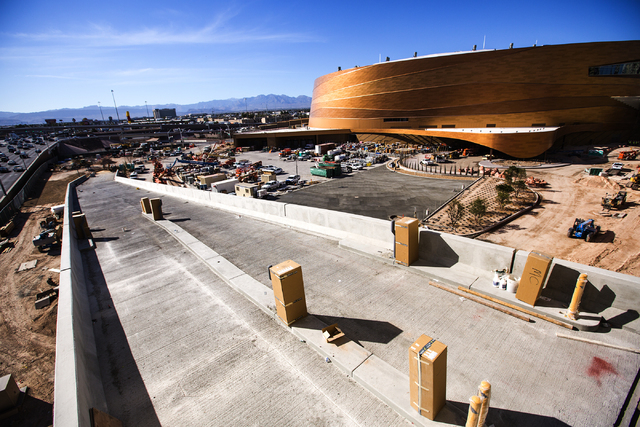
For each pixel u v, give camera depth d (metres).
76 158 103.94
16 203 49.88
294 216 14.55
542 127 65.25
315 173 59.53
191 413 5.36
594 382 5.32
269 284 9.48
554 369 5.62
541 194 39.88
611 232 27.66
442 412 4.87
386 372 5.78
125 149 129.75
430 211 35.41
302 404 5.39
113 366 6.59
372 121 87.19
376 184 50.22
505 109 68.56
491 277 8.26
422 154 74.31
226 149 107.56
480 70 68.56
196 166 78.31
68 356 5.68
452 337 6.59
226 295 9.14
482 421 4.14
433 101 75.94
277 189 50.81
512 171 42.75
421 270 9.07
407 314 7.48
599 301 6.62
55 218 39.03
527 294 7.00
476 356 6.04
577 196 38.00
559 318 6.58
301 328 7.15
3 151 105.69
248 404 5.46
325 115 99.81
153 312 8.52
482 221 31.69
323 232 13.19
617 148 63.56
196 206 21.50
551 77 63.50
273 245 12.59
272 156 88.81
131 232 16.23
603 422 4.66
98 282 10.57
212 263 11.14
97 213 22.64
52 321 16.95
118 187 41.00
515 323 6.83
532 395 5.16
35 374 12.48
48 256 27.64
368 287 8.79
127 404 5.62
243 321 7.82
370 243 11.34
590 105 64.38
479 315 7.21
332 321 7.44
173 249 13.27
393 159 73.50
